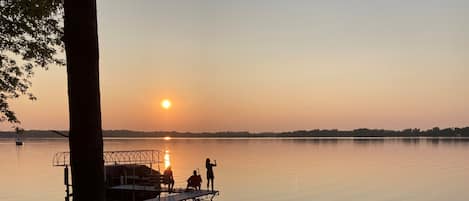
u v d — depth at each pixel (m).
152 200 26.52
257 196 53.34
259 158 136.25
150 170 34.34
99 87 5.29
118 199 30.84
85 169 5.09
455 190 59.97
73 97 5.12
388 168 97.25
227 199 49.97
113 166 32.78
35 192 55.78
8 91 12.36
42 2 10.56
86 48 5.14
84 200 5.08
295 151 191.12
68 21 5.16
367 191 58.94
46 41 12.15
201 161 118.62
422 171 89.69
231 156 148.38
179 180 68.19
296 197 52.91
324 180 72.88
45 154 152.75
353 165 106.19
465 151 181.38
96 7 5.31
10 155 146.00
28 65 12.48
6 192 55.72
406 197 53.50
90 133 5.12
